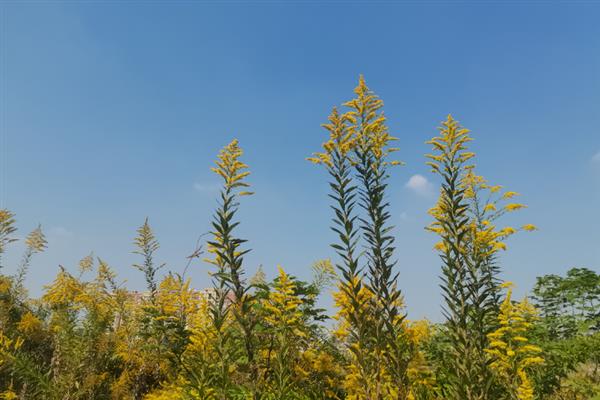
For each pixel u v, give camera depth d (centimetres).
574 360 752
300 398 636
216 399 544
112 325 925
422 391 605
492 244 656
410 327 642
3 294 1104
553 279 1118
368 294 577
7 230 1164
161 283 770
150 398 719
